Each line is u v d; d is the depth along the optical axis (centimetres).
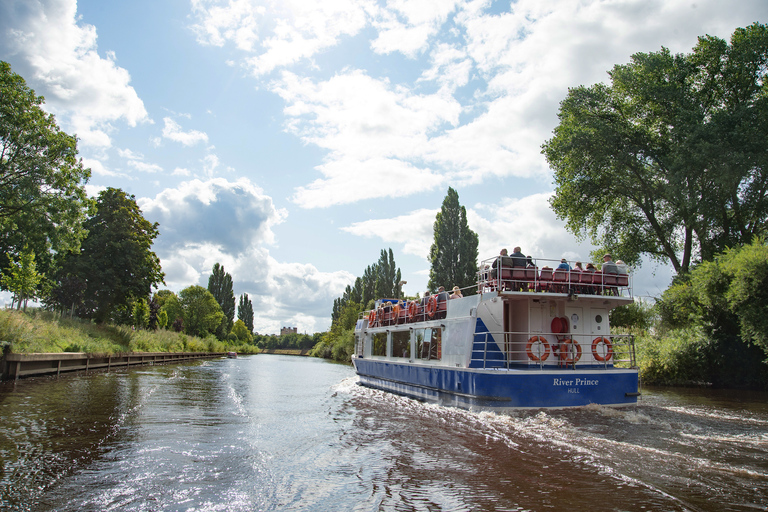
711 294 2750
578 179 3638
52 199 2941
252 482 771
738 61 3162
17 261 3556
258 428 1253
